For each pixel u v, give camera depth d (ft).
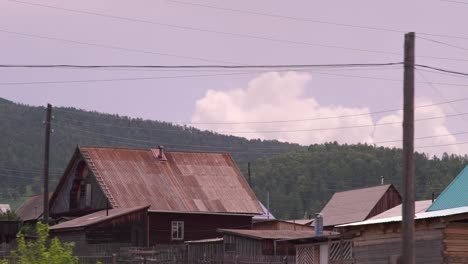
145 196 299.38
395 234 157.89
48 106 261.24
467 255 146.72
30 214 415.64
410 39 110.93
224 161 333.21
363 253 166.20
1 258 198.18
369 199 402.31
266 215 359.46
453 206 194.70
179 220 296.92
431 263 148.15
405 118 110.32
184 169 321.52
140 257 231.30
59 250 108.99
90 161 307.37
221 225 303.68
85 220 270.67
